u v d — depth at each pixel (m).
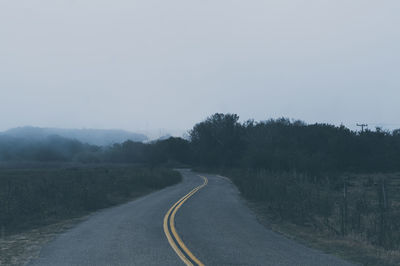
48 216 14.65
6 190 17.56
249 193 24.67
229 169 73.62
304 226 13.15
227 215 15.12
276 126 60.53
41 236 10.56
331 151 45.28
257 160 39.09
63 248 8.62
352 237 10.67
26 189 18.08
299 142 48.41
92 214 15.62
